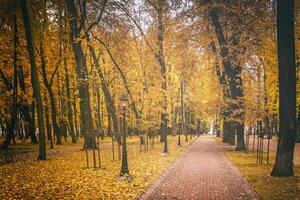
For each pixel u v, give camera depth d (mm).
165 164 21031
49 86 37625
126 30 32031
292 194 11711
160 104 29188
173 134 66000
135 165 20562
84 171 17875
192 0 27906
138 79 40562
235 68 28844
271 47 24031
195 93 44438
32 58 23000
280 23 14680
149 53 35812
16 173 17328
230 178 15328
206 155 26594
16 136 56688
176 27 29250
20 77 36594
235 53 27188
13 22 30719
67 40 35438
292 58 14648
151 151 30891
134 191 12969
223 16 27234
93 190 13117
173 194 12242
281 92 14844
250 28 24906
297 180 14008
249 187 13102
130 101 33969
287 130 14875
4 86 35562
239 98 24422
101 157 24953
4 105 33312
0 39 30891
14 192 12883
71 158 24141
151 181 15078
